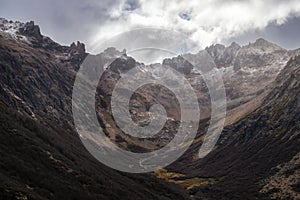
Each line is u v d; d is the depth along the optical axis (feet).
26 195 160.25
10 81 564.71
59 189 200.75
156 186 357.61
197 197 459.73
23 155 228.84
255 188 541.34
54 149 281.74
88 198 207.82
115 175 317.01
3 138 239.09
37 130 319.06
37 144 260.42
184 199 362.53
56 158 254.06
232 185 575.38
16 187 163.84
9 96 456.04
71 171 244.42
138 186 317.22
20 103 475.72
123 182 304.09
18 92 559.38
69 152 307.58
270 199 486.38
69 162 263.08
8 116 299.99
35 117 460.96
